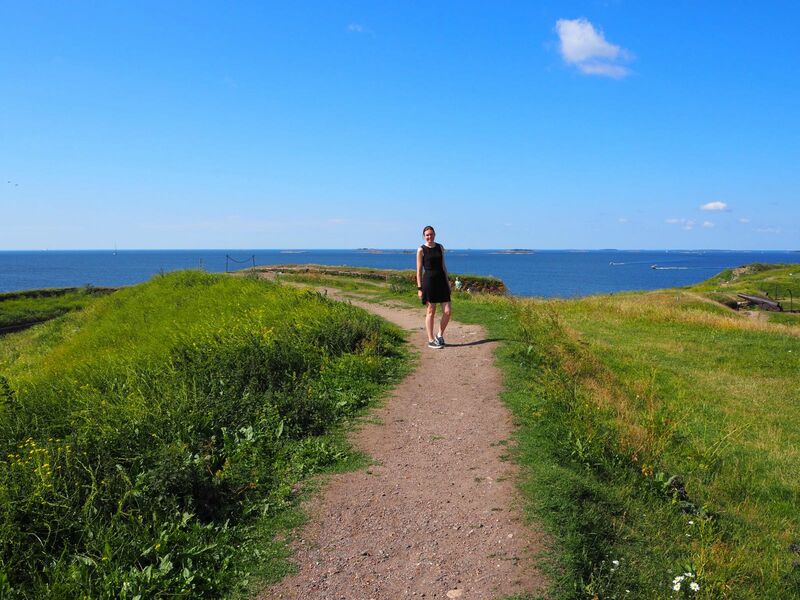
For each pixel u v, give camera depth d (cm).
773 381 1158
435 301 1075
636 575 412
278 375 816
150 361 882
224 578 395
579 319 1814
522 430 658
